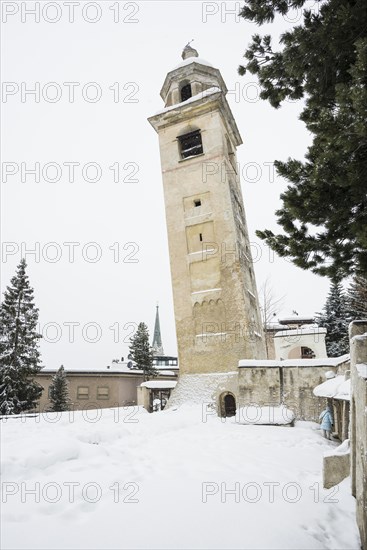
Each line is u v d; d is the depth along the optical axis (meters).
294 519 5.11
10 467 6.12
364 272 7.29
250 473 7.43
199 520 4.72
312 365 17.44
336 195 6.50
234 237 22.92
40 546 3.97
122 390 35.47
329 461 6.92
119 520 4.63
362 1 5.48
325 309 35.47
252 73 7.30
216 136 25.08
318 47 6.17
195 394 20.73
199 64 28.48
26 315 30.42
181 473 6.98
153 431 12.93
